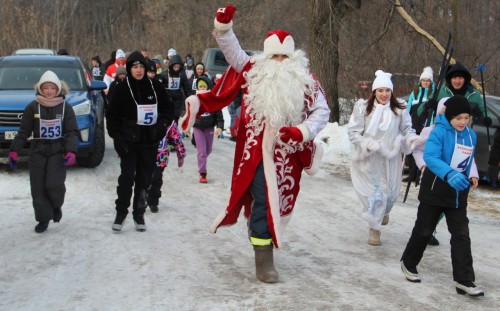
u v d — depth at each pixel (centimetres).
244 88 580
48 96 727
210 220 827
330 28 1692
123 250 675
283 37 564
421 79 915
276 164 569
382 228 812
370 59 1802
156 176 850
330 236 767
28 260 634
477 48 1847
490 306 538
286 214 586
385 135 711
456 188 546
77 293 541
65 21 3684
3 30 3378
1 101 1088
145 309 506
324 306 522
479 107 816
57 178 733
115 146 722
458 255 562
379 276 612
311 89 564
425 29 1755
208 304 519
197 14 3669
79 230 755
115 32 4716
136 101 705
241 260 649
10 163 729
